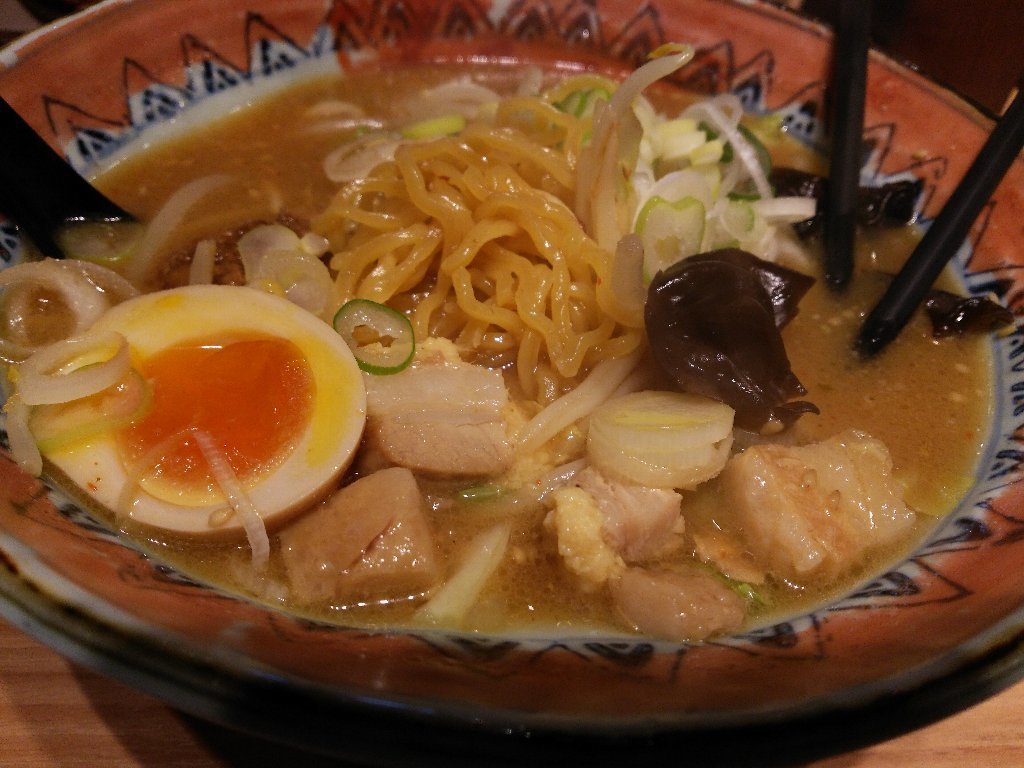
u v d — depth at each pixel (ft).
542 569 0.50
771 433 0.56
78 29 0.66
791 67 0.80
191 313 0.51
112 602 0.35
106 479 0.45
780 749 0.33
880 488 0.52
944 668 0.35
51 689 0.43
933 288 0.66
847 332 0.65
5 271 0.54
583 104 0.69
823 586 0.48
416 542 0.46
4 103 0.59
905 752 0.44
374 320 0.54
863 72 0.74
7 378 0.50
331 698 0.33
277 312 0.52
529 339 0.57
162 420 0.48
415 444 0.52
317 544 0.46
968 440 0.57
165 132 0.73
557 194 0.62
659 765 0.32
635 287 0.56
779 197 0.72
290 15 0.78
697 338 0.54
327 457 0.49
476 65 0.87
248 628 0.37
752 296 0.56
